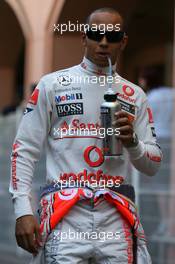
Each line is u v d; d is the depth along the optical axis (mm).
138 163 7422
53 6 19844
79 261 7184
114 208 7297
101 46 7316
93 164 7270
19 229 7148
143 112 7621
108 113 7125
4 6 23156
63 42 19891
